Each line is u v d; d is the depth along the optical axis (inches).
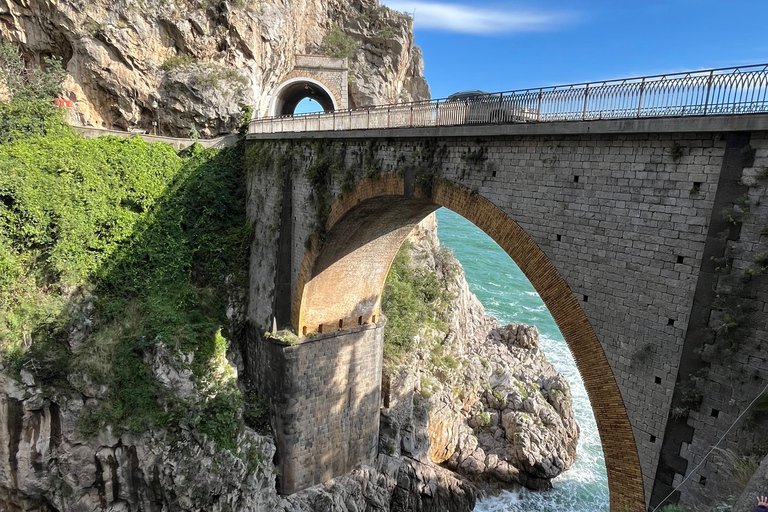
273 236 921.5
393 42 1998.0
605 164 424.2
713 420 357.4
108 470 779.4
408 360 1178.6
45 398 762.2
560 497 1082.7
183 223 1036.5
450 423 1140.5
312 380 904.9
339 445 953.5
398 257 1387.8
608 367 431.2
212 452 802.2
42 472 765.3
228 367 911.0
